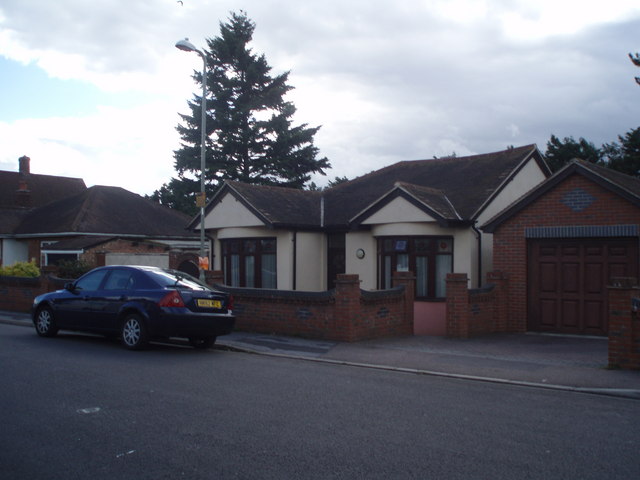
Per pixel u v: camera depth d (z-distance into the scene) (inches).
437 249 628.1
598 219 496.1
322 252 751.7
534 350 436.8
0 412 252.1
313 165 1601.9
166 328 402.3
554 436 230.1
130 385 304.8
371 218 655.8
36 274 818.2
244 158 1556.3
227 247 776.9
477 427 240.8
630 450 214.2
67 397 277.7
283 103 1599.4
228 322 428.5
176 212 1370.6
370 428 236.5
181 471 187.5
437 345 458.3
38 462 194.5
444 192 689.0
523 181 706.2
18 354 393.1
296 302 490.9
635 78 1016.2
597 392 311.4
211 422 241.0
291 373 349.1
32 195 1593.3
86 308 443.8
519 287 535.8
